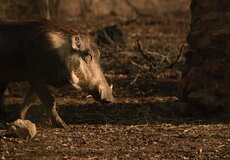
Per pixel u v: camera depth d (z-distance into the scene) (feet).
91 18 137.49
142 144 44.32
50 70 50.14
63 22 117.70
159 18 138.62
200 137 46.11
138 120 52.90
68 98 64.13
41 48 49.98
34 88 50.96
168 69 75.41
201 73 54.34
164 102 60.90
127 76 74.23
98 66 51.83
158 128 49.34
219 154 41.60
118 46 82.38
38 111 57.11
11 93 66.80
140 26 123.54
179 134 47.11
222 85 52.13
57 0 99.76
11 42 50.49
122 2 156.46
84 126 50.70
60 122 50.34
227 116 51.60
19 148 43.24
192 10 56.70
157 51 82.94
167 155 41.47
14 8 85.71
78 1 146.82
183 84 56.13
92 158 40.70
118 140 45.55
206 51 53.72
